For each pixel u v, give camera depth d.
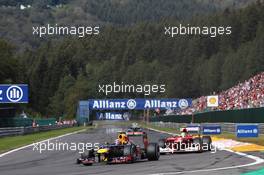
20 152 62.09
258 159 43.66
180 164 40.28
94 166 40.72
